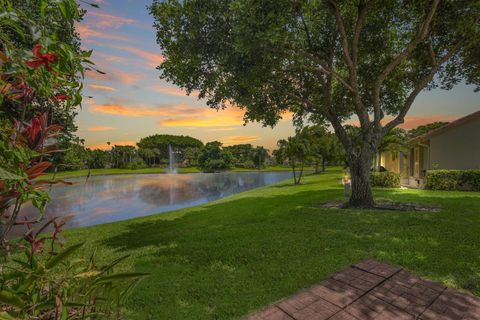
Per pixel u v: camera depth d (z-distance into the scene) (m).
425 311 2.94
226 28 8.14
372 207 9.47
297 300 3.31
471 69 11.17
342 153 34.06
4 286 1.30
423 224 6.73
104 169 82.75
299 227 7.07
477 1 7.76
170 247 6.15
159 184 37.72
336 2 8.43
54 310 1.51
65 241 1.81
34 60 1.24
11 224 1.45
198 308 3.34
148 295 3.65
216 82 10.36
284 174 64.12
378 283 3.65
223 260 5.00
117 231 8.72
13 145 1.31
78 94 1.54
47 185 1.58
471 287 3.47
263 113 11.76
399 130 22.36
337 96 12.98
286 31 7.22
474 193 12.43
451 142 15.98
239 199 15.50
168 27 9.31
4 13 1.20
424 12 9.26
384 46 11.00
